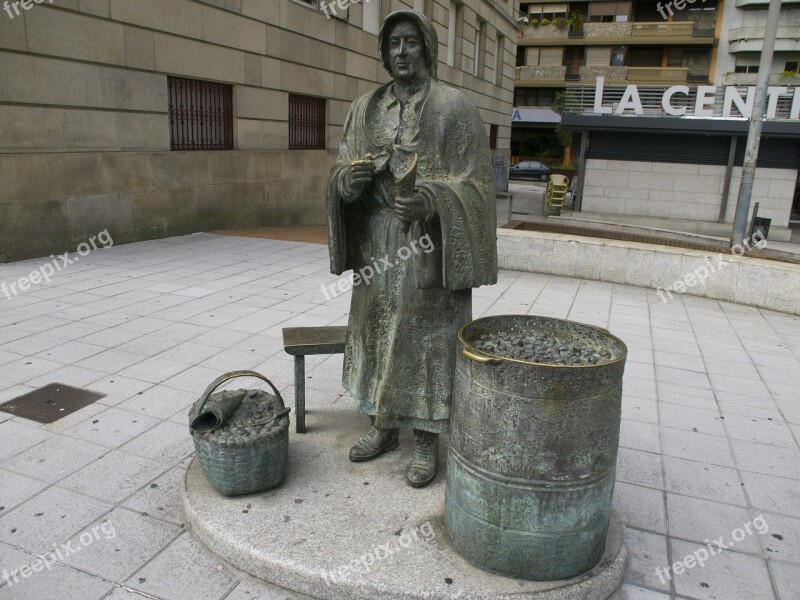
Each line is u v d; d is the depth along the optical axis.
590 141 18.92
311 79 15.27
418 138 3.03
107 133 10.12
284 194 14.84
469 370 2.64
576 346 2.98
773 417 4.78
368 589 2.63
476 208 3.02
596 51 41.84
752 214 17.97
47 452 3.79
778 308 8.23
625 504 3.53
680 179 18.36
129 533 3.09
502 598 2.59
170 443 3.95
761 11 35.31
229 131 13.12
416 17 2.99
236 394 3.38
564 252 9.82
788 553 3.15
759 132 11.12
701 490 3.71
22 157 8.77
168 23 10.96
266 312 6.95
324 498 3.21
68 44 9.22
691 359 6.10
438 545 2.88
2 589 2.70
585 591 2.69
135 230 10.95
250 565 2.80
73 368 5.10
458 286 2.98
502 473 2.58
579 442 2.53
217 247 10.99
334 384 4.95
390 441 3.70
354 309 3.50
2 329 5.98
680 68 36.47
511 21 29.52
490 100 28.38
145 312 6.75
